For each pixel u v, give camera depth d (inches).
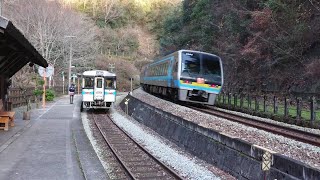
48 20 1905.8
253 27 1088.2
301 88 928.3
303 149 392.5
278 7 1029.2
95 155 414.6
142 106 912.3
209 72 870.4
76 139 510.9
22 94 1044.5
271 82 1059.9
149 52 3634.4
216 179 362.0
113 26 3762.3
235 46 1222.3
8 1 1756.9
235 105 917.2
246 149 357.7
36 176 313.6
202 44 1496.1
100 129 705.0
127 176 381.4
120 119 913.5
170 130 619.2
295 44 984.3
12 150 417.1
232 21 1262.3
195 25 1674.5
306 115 690.8
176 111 738.8
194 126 511.8
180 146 551.8
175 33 1991.9
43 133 547.5
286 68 1022.4
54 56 2079.2
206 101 874.1
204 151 460.8
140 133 679.1
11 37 370.9
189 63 866.8
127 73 3065.9
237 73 1240.8
